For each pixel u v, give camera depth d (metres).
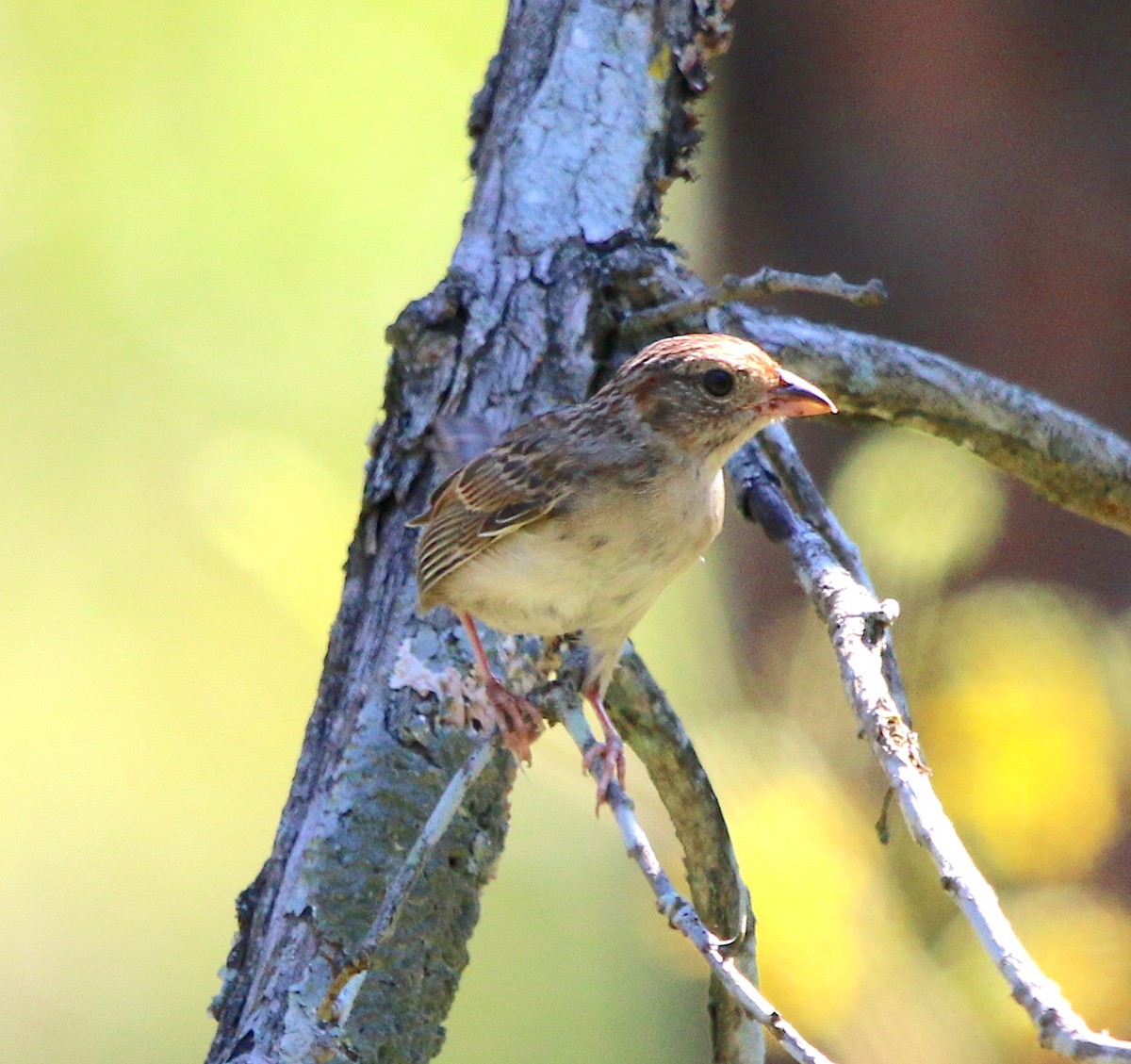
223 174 19.34
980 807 8.24
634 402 8.95
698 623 15.78
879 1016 7.87
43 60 19.69
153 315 19.53
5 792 20.48
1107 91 13.96
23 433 20.03
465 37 19.19
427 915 8.11
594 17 10.50
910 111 14.34
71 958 20.11
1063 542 13.29
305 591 10.26
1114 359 14.02
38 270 19.64
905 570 8.58
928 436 10.89
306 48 19.30
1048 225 14.11
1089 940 8.27
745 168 14.95
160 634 20.61
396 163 19.14
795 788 8.18
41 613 20.62
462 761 8.41
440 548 8.85
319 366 19.20
